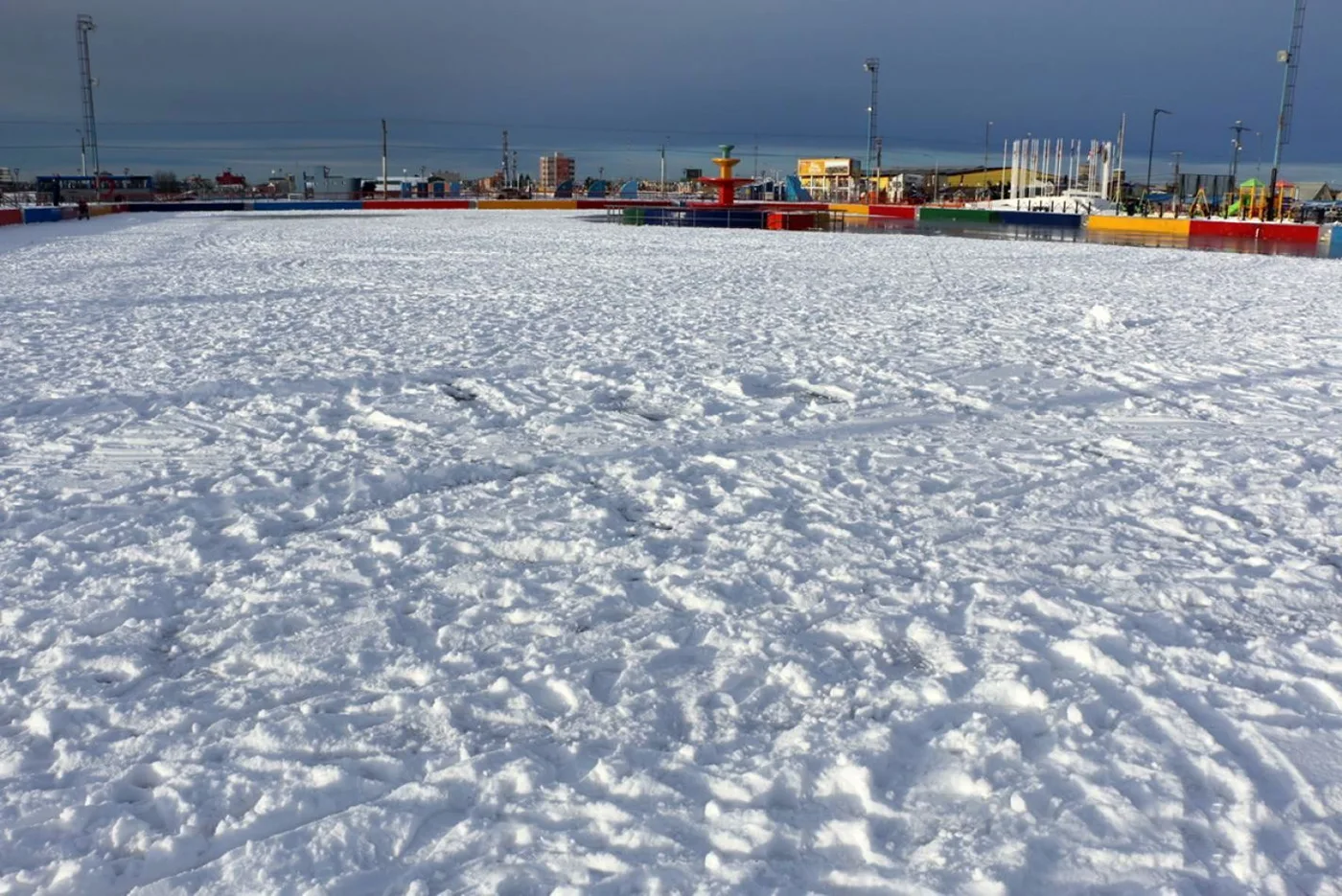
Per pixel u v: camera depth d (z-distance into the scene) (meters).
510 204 65.44
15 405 8.69
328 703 3.86
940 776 3.31
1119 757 3.40
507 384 9.49
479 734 3.64
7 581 5.05
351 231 37.91
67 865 2.98
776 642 4.27
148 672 4.18
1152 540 5.54
